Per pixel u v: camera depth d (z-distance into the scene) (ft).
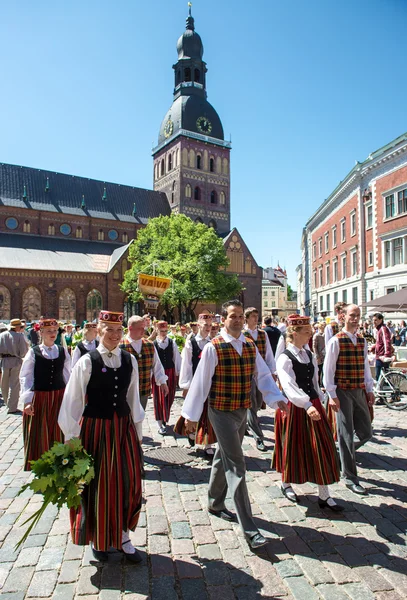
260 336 24.95
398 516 14.78
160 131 226.38
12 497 16.96
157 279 77.97
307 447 15.46
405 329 77.87
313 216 159.22
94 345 23.12
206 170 214.69
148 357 22.68
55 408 19.38
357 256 110.63
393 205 93.30
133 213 203.51
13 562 12.17
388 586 10.87
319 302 152.25
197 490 17.44
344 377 18.03
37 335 52.13
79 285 162.50
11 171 179.32
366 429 18.44
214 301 155.12
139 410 12.76
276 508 15.57
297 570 11.61
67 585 11.05
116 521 11.30
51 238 180.04
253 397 22.97
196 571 11.63
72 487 10.37
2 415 33.22
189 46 220.43
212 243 150.10
